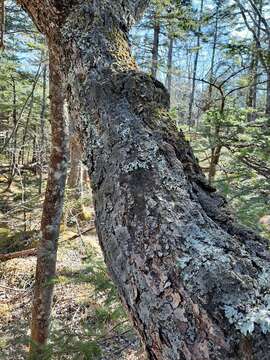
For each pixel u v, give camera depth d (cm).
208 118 261
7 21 826
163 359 70
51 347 229
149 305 74
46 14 148
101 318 255
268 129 262
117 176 92
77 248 604
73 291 448
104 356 238
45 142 1231
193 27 446
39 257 361
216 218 86
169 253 75
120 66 120
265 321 61
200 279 68
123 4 146
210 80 347
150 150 94
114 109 108
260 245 81
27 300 536
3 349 287
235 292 66
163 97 114
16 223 830
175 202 83
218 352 62
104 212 91
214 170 262
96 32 130
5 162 1288
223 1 472
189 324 67
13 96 1095
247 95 364
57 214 370
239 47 303
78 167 649
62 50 137
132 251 80
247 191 250
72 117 125
